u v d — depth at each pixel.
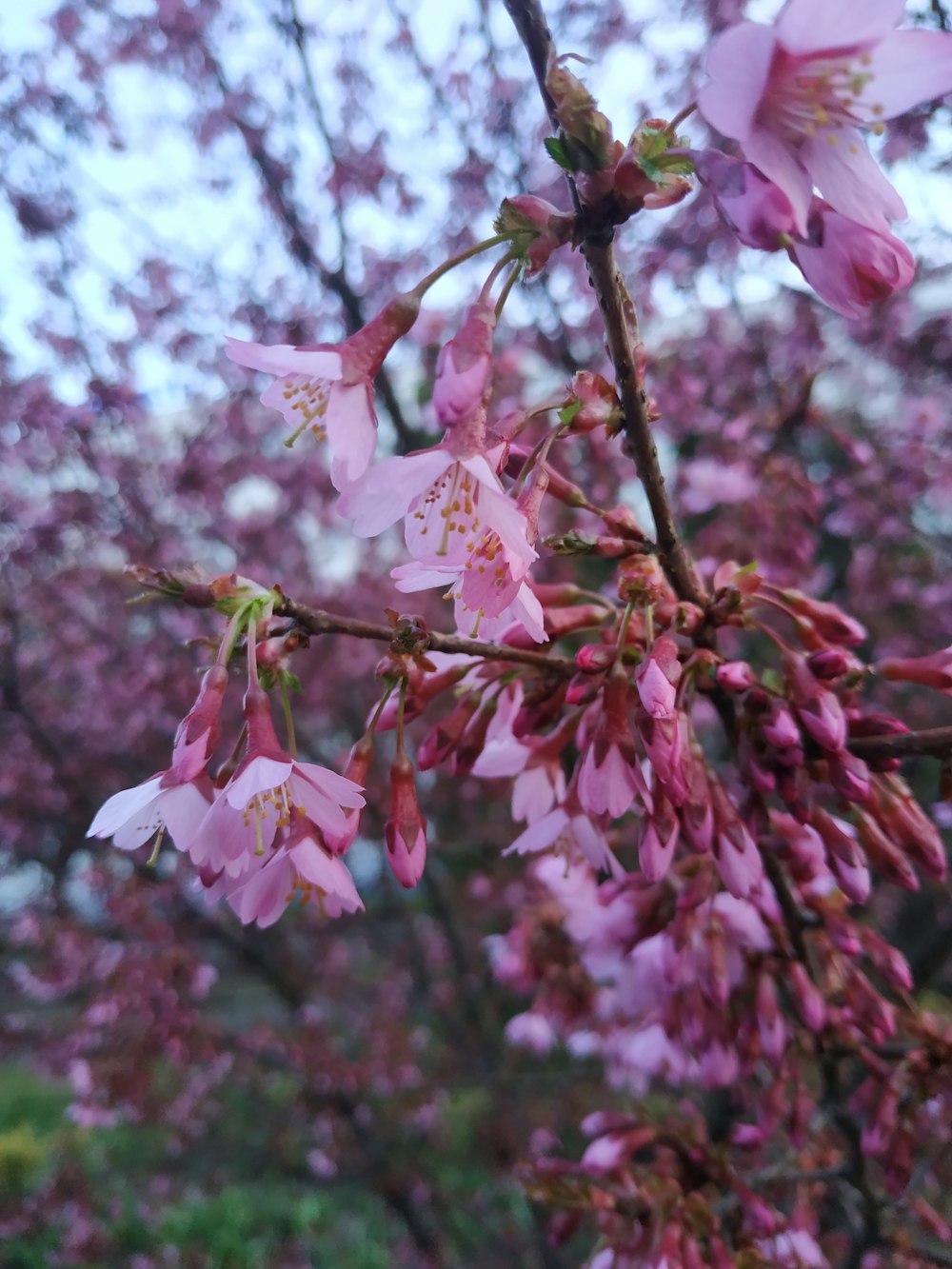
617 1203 2.21
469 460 1.31
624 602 1.85
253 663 1.44
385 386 5.57
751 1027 2.21
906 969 2.03
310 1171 6.31
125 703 6.86
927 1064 2.09
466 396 1.26
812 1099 2.58
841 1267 2.60
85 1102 5.55
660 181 1.19
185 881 5.99
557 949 3.43
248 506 7.70
